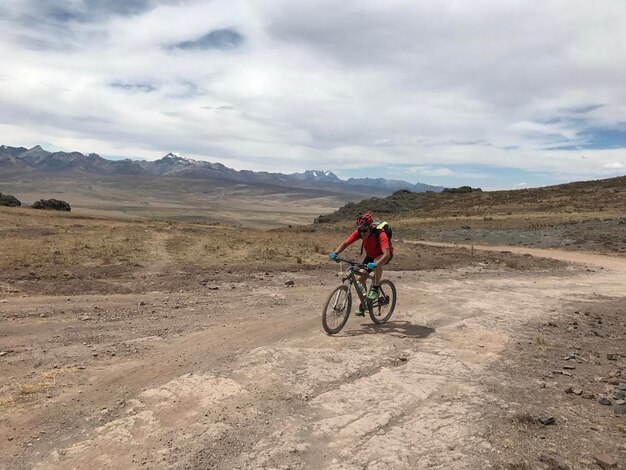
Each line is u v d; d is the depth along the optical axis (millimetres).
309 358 6055
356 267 7578
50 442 3902
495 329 8086
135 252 17156
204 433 3996
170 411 4438
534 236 37344
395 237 42125
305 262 17109
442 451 3703
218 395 4781
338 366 5781
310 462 3582
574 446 3855
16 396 4824
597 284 15453
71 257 14930
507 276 16500
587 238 34156
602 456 3621
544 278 16469
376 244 7668
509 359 6336
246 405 4566
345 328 7859
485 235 40000
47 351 6340
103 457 3662
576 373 5887
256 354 6121
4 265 12727
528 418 4320
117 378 5363
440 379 5375
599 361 6500
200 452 3709
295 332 7504
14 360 5941
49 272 12320
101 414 4426
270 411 4449
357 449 3760
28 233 24031
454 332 7754
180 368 5684
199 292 11094
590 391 5215
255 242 23312
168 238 23578
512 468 3449
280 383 5145
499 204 73375
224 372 5465
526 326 8531
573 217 49656
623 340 7867
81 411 4496
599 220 44031
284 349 6402
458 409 4516
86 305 9180
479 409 4539
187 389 4945
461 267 18312
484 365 6000
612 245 31031
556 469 3469
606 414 4555
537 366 6094
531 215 55625
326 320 7340
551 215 53594
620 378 5676
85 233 24844
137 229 30562
